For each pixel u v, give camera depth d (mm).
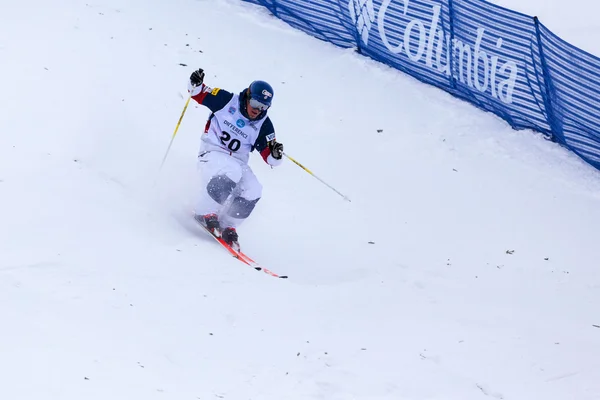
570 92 32375
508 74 33438
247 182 23109
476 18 33531
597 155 32531
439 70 35250
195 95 22734
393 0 35312
